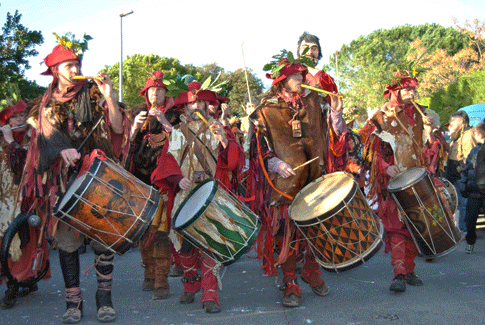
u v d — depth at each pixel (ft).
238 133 22.48
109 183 11.23
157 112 13.39
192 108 13.69
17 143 15.92
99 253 12.34
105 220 11.19
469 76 83.82
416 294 14.33
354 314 12.46
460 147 26.63
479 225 28.84
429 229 13.98
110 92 11.98
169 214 13.67
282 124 13.47
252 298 14.37
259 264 19.71
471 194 20.94
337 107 13.21
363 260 12.09
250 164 13.83
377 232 12.29
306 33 16.51
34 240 14.19
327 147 13.80
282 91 13.83
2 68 58.65
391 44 171.42
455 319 11.89
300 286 15.62
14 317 12.94
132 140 14.78
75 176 11.99
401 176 14.66
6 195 15.62
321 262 12.65
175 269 17.92
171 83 13.83
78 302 12.48
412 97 15.33
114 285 16.60
